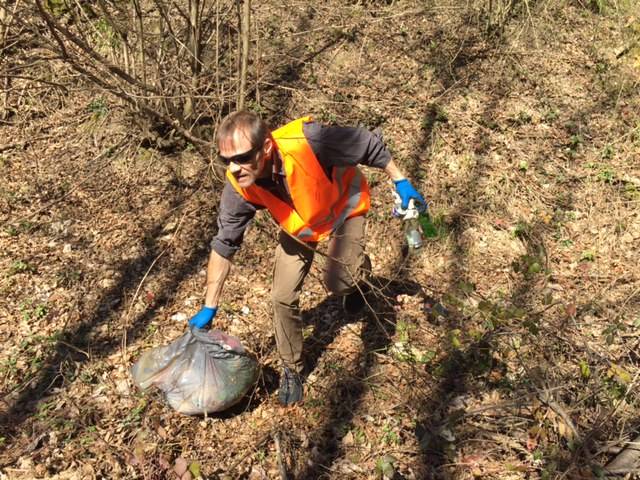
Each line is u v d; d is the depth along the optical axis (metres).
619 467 3.17
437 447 3.48
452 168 5.58
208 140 5.66
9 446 3.56
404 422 3.65
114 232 5.08
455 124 5.93
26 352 4.14
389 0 7.36
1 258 4.82
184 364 3.55
